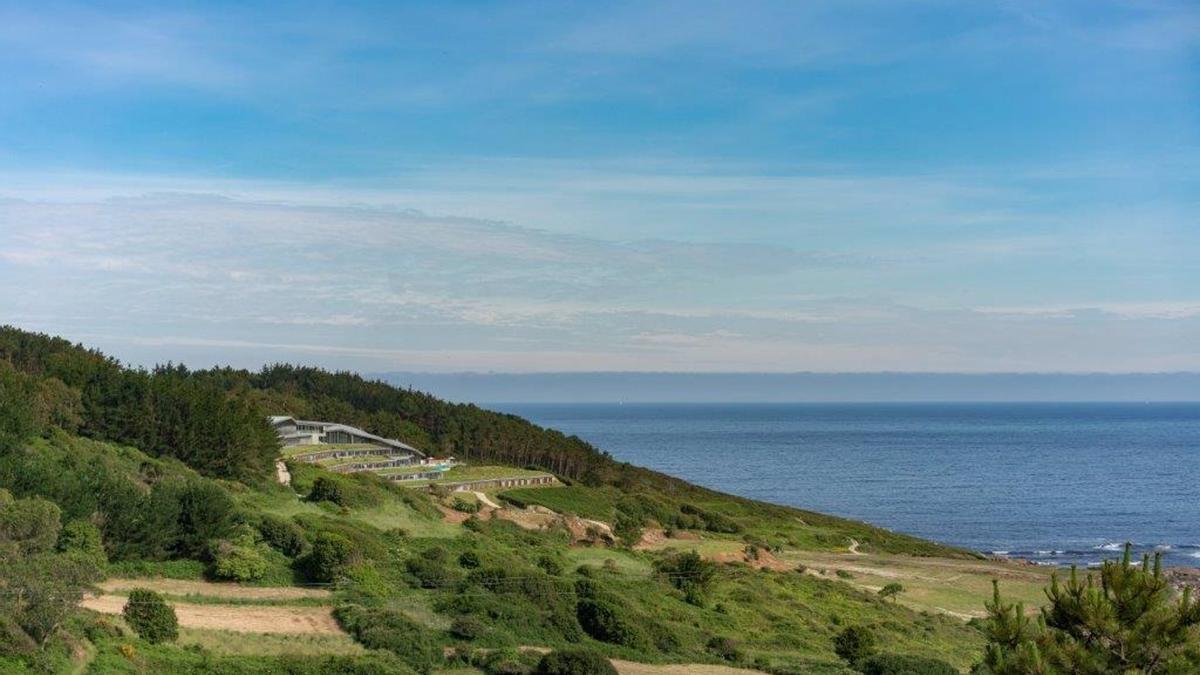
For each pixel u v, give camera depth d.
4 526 46.59
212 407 95.06
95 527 55.38
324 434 137.75
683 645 57.12
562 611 57.75
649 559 90.31
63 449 76.25
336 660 43.03
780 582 83.94
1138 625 23.89
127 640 40.75
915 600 87.31
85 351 126.75
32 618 36.16
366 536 69.94
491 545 81.94
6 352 113.81
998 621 25.92
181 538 59.78
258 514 69.44
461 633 51.09
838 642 58.88
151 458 88.06
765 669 54.12
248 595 55.03
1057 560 131.12
